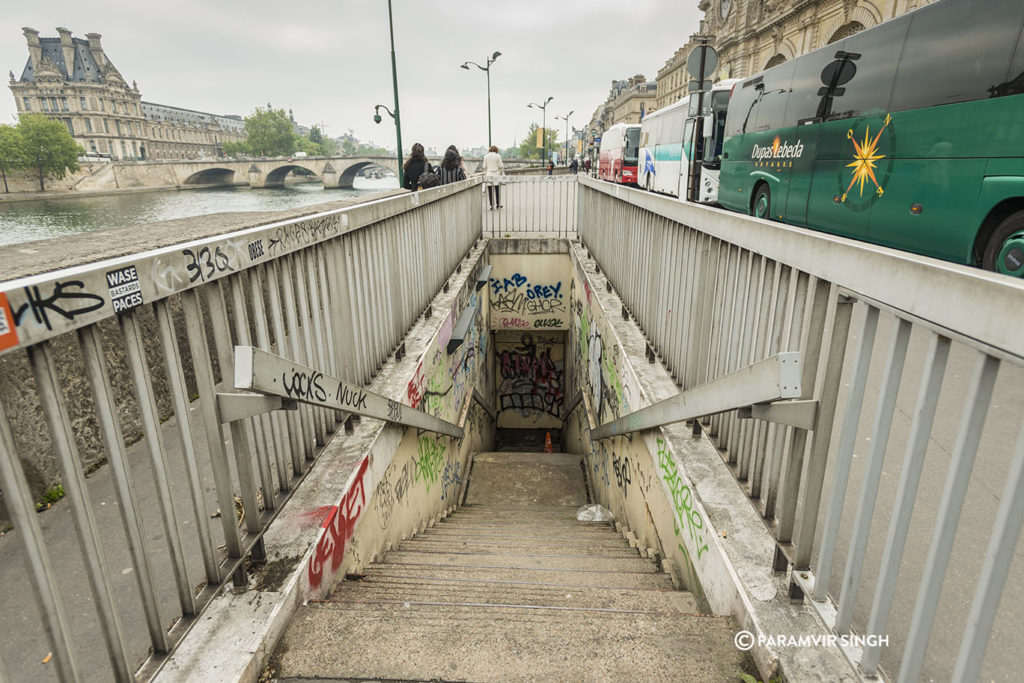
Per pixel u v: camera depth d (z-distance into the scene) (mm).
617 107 96812
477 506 7305
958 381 4578
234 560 2043
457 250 7957
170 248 1654
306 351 2633
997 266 5219
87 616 2131
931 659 2012
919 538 2736
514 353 15320
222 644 1853
